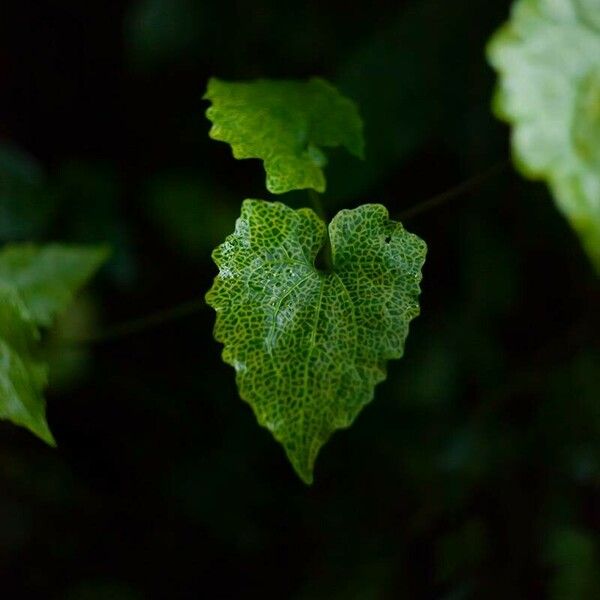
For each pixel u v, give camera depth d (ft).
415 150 2.29
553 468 2.27
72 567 2.71
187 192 2.51
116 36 2.82
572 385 2.31
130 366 2.73
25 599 2.67
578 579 2.12
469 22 2.11
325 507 2.56
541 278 2.42
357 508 2.51
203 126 2.69
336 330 1.19
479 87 2.14
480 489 2.33
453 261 2.50
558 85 1.16
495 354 2.42
